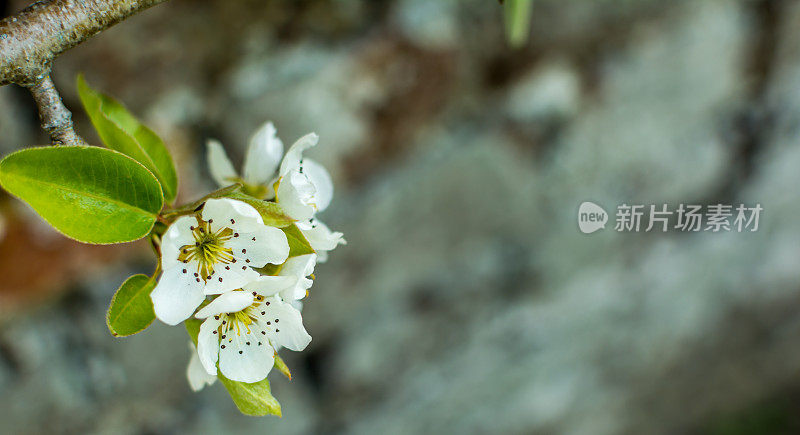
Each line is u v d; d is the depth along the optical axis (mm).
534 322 913
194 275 395
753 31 842
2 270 564
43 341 611
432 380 881
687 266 996
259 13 599
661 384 1147
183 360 685
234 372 397
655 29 776
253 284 394
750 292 1112
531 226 826
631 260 937
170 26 570
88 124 562
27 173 384
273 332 400
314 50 637
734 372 1220
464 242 795
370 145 689
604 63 771
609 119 804
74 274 599
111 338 637
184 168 611
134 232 392
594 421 1111
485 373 921
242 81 617
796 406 1291
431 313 830
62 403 635
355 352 804
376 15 654
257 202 394
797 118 936
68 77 553
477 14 691
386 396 855
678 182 904
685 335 1095
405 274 783
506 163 767
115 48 559
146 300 395
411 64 677
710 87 850
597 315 962
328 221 704
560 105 766
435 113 707
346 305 768
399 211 735
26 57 388
